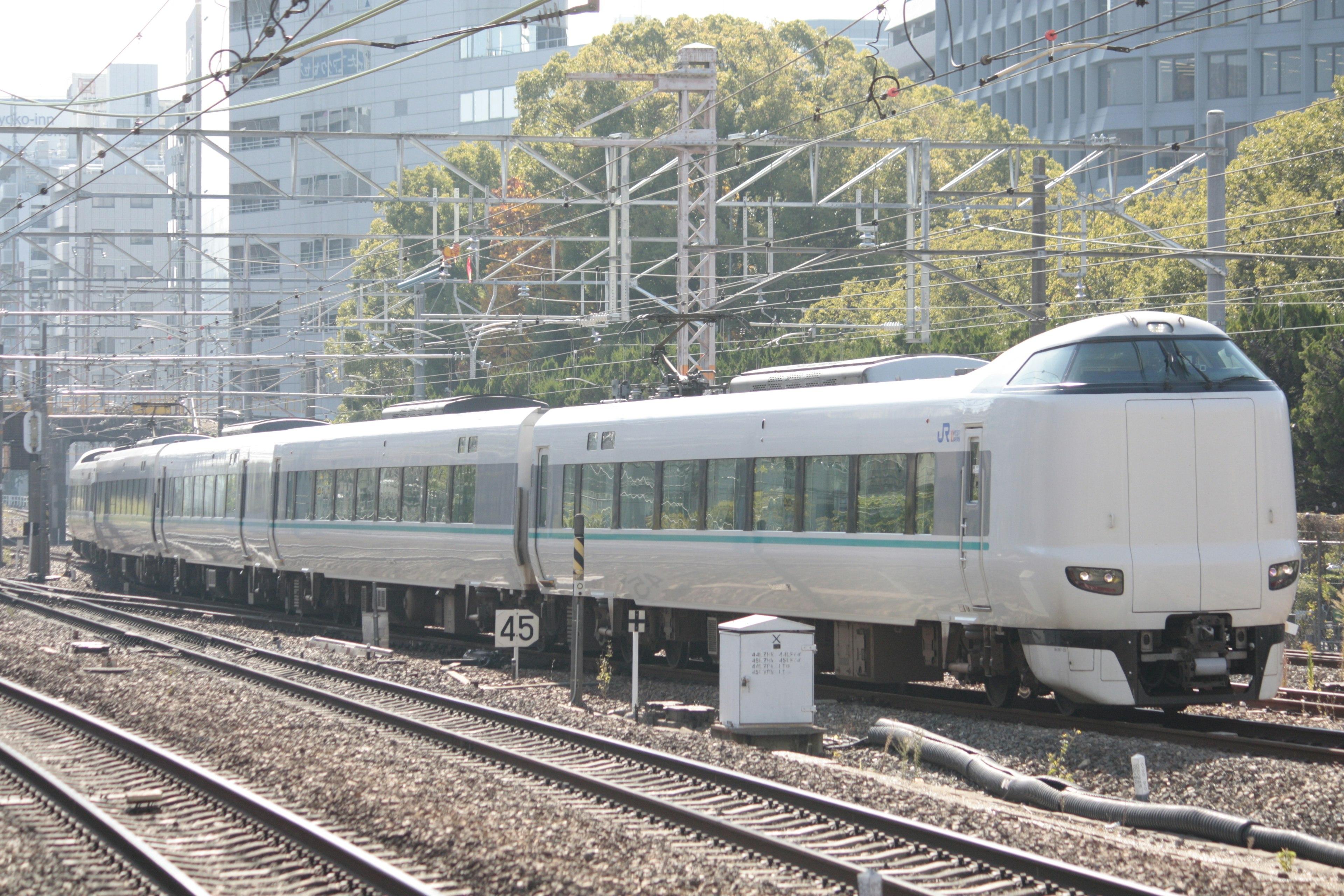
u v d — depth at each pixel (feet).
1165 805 93.30
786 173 517.55
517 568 198.49
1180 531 124.06
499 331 463.83
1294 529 128.67
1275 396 128.67
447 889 77.05
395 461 229.66
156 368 463.42
